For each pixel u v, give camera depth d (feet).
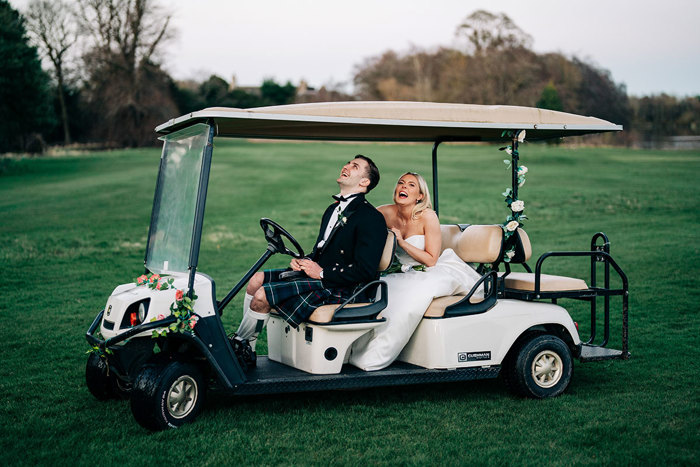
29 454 9.98
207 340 11.03
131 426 11.27
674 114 158.30
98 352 11.37
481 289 13.76
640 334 18.43
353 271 12.04
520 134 12.97
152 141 151.43
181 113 167.63
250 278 13.01
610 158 106.52
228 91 185.68
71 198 63.21
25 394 13.24
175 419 11.02
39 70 115.14
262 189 69.92
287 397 13.10
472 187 71.77
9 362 15.76
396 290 12.92
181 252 11.30
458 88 168.45
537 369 12.89
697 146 141.69
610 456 9.80
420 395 13.32
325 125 12.53
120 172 88.63
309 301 11.91
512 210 13.17
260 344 17.31
